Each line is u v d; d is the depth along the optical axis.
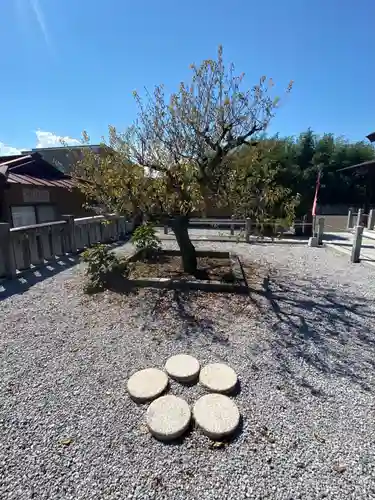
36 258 4.93
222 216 11.67
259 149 4.22
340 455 1.53
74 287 4.02
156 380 2.08
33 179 7.27
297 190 9.95
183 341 2.66
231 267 4.94
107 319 3.07
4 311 3.24
